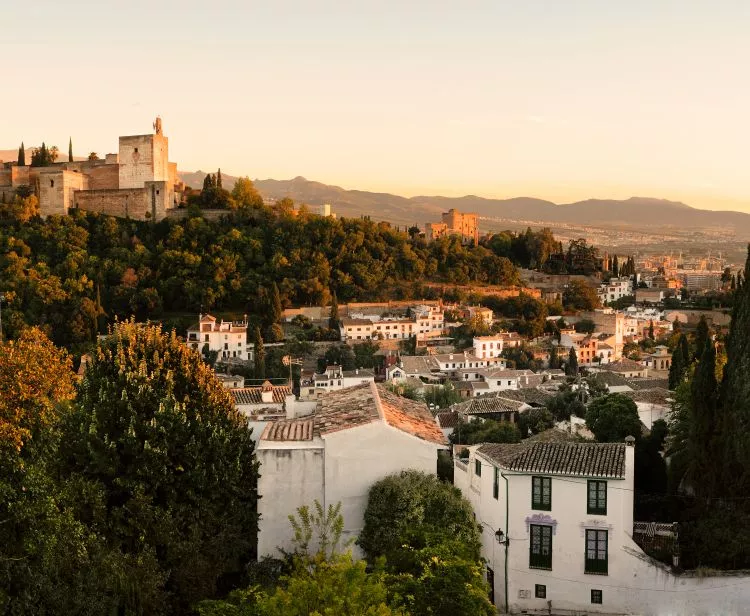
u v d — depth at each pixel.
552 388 137.12
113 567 33.50
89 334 190.25
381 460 44.75
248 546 44.12
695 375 55.44
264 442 44.84
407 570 38.25
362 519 44.53
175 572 40.34
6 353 60.44
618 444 48.41
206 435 45.00
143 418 44.53
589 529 46.50
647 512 56.47
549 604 47.00
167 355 48.50
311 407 58.12
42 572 29.50
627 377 152.88
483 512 50.53
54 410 49.44
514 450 49.53
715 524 48.69
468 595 35.22
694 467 54.06
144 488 42.34
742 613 45.47
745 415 51.12
